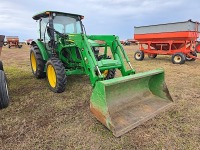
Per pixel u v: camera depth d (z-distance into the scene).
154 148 2.23
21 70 7.07
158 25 9.30
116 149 2.21
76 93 4.18
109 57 4.55
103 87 2.43
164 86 3.37
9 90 4.46
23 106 3.49
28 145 2.30
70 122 2.87
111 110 2.88
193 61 9.48
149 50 9.90
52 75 4.38
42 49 5.01
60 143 2.34
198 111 3.20
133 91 3.31
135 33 10.41
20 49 21.78
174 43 9.21
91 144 2.31
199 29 9.20
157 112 2.98
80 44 3.65
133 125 2.57
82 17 5.20
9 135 2.52
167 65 8.17
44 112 3.23
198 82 5.11
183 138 2.42
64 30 4.82
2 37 3.71
